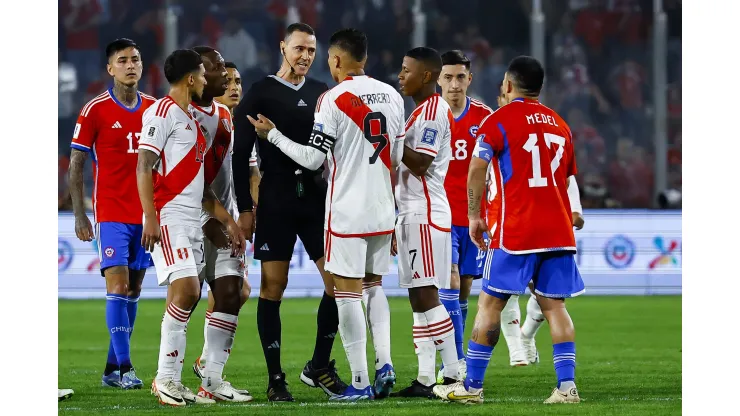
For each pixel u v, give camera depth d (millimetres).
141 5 80188
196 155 22828
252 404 22922
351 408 21828
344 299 22875
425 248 23906
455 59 28375
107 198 27625
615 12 81812
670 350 35781
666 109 72875
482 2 81812
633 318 47344
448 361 23922
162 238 22609
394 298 58500
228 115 25125
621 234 59312
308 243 24516
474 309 51812
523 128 21812
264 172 24359
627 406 22203
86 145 27609
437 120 23641
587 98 79312
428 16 81188
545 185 21781
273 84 24344
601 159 75188
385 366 23516
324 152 22453
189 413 21484
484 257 28734
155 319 48438
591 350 35812
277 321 24078
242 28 81062
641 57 81500
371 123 22625
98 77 78562
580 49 81438
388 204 23016
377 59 79812
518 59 22375
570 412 21109
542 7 82062
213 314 23703
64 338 40812
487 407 21891
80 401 24109
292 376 29156
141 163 22172
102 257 27516
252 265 58406
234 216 27094
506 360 33156
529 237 21609
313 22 81000
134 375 27000
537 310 31125
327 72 80562
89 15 79188
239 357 34469
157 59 79188
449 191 27984
